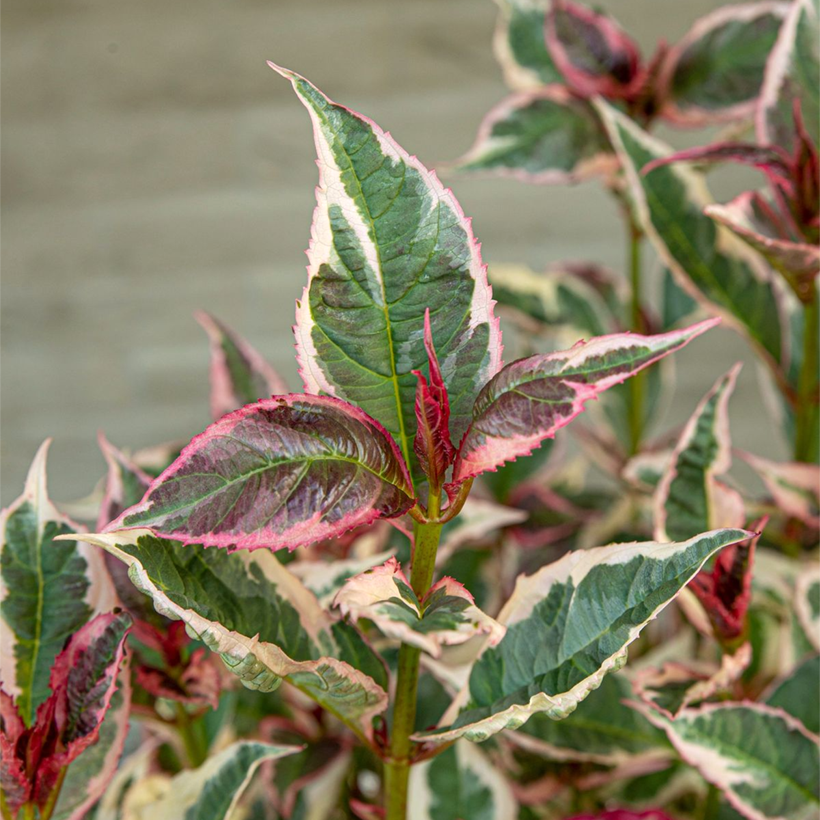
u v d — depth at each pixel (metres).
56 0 1.95
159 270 1.99
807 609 0.53
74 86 1.97
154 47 1.96
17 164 1.99
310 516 0.39
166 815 0.48
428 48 1.95
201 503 0.38
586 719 0.54
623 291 0.82
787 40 0.56
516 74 0.73
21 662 0.46
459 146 1.93
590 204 1.96
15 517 0.47
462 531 0.58
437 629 0.39
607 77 0.67
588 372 0.38
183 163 1.99
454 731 0.41
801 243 0.55
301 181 1.99
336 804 0.59
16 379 1.99
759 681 0.58
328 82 1.97
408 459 0.41
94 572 0.47
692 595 0.50
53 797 0.45
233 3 1.95
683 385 1.92
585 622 0.41
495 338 0.41
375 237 0.40
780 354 0.60
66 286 2.00
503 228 1.96
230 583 0.42
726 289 0.60
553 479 0.80
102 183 1.99
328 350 0.40
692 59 0.66
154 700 0.53
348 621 0.43
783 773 0.49
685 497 0.51
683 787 0.59
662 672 0.51
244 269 2.00
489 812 0.54
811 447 0.60
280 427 0.39
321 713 0.60
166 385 1.99
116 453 0.50
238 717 0.60
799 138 0.54
